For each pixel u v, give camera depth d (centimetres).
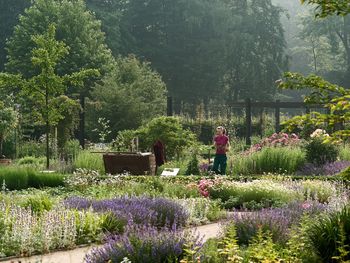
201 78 6156
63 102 2327
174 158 2288
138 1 6456
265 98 6481
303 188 1402
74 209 1024
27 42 4309
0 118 2550
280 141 2227
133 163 1902
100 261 657
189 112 6166
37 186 1684
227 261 624
